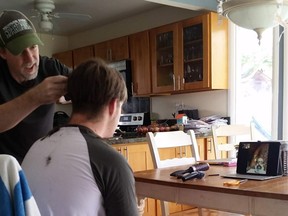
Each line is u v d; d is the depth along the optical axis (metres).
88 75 1.08
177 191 1.80
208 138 3.83
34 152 1.12
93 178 1.00
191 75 3.94
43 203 1.02
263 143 1.95
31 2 4.10
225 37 3.92
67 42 5.88
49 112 1.65
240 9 1.78
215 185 1.68
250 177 1.84
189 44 3.95
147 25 4.73
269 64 3.71
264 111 3.77
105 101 1.09
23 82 1.60
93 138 1.06
